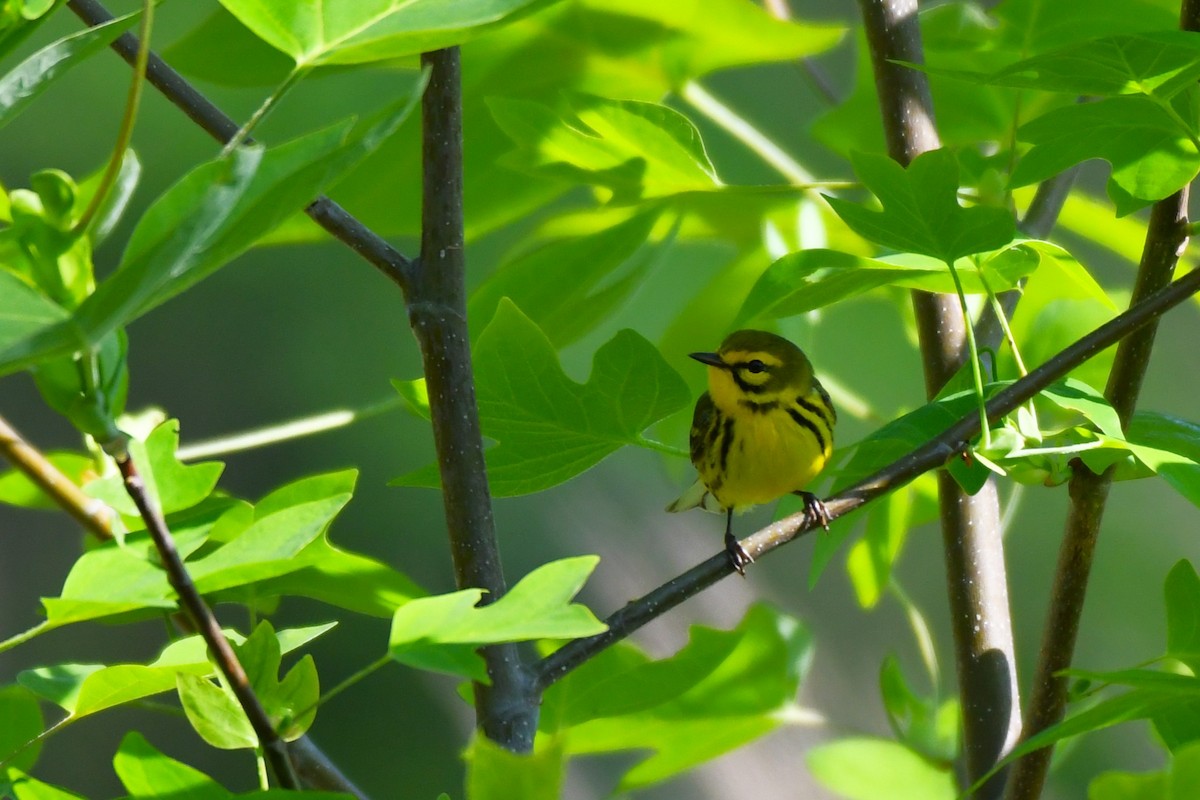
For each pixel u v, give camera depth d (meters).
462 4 4.25
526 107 7.09
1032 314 9.35
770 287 6.04
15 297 3.25
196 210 3.37
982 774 7.05
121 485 4.47
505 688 5.57
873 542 7.97
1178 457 5.30
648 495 21.28
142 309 3.42
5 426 5.35
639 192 7.43
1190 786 4.32
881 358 10.81
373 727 19.47
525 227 19.36
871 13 7.82
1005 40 8.36
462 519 5.80
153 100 21.56
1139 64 5.13
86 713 4.87
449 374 5.85
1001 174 7.27
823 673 18.08
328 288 23.06
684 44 8.35
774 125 19.09
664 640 18.88
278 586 5.80
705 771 14.85
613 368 6.21
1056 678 6.10
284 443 22.36
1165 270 6.18
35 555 21.77
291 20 4.18
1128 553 20.31
